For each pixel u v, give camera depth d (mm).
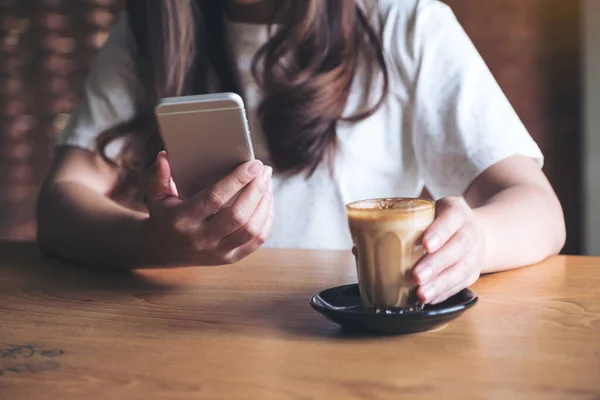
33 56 3406
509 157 1316
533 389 636
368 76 1495
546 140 3186
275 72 1475
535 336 782
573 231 3201
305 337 810
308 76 1453
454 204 902
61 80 3412
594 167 3150
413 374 681
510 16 3152
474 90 1422
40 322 913
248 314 915
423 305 855
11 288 1108
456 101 1414
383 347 764
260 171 955
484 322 841
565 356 715
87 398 658
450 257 843
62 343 821
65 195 1334
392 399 625
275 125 1481
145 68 1519
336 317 804
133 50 1570
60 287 1104
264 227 1013
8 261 1318
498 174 1291
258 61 1496
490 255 1033
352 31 1469
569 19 3102
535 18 3133
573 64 3125
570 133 3162
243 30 1497
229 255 1037
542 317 852
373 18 1501
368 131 1509
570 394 623
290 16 1444
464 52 1463
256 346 784
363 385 658
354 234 847
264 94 1508
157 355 767
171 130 931
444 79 1447
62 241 1281
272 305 955
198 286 1076
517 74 3176
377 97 1490
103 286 1102
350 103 1511
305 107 1458
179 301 993
